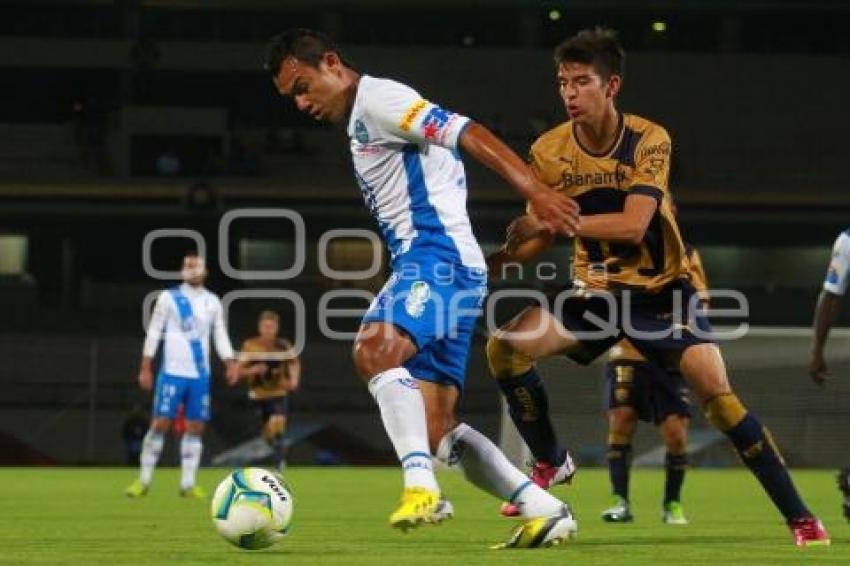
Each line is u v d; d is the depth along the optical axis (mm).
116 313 127062
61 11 144000
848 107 139125
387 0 142500
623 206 24094
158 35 145125
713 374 24000
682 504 46969
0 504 44438
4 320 124688
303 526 33031
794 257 134375
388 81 21141
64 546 25625
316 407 112188
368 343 20797
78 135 134125
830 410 76312
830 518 38031
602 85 23609
